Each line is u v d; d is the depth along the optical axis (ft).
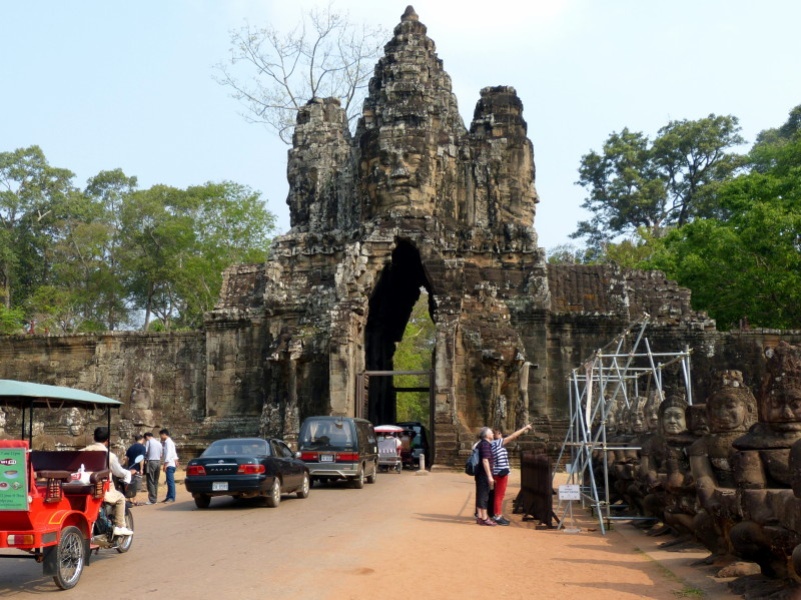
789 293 155.53
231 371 151.84
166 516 66.23
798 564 29.01
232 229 250.78
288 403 137.59
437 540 50.34
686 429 49.14
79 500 40.14
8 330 217.56
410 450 144.97
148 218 262.47
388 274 152.05
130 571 40.96
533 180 155.22
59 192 279.49
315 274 150.20
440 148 149.79
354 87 222.07
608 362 142.10
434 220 143.95
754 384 140.46
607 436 79.71
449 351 132.98
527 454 68.69
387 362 165.58
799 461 30.01
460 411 134.92
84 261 270.67
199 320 251.39
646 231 252.21
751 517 33.47
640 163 286.46
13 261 262.88
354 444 91.56
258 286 158.20
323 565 40.83
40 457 45.39
